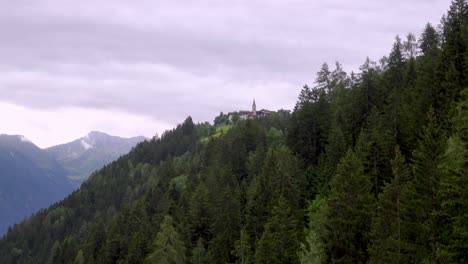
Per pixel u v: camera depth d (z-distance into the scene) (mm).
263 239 57500
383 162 65875
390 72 98812
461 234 32469
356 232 50906
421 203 44094
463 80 66625
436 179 43969
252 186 93938
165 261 62500
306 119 101062
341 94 107938
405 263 43125
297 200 76438
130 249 95250
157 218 106562
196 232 91125
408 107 72000
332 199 52531
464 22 86375
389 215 45656
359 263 49062
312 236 53219
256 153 108375
